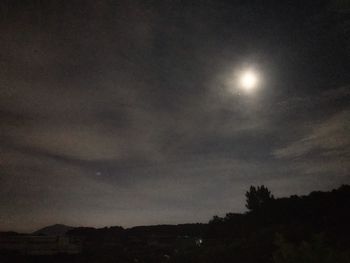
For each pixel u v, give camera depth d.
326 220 19.27
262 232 17.97
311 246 5.82
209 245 22.52
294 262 5.78
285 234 16.23
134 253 33.06
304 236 15.86
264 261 13.73
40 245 31.55
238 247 16.67
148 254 31.73
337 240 14.23
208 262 16.34
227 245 18.67
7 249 29.77
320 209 23.00
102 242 46.19
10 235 32.50
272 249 14.77
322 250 5.71
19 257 28.08
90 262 28.05
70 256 30.95
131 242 45.84
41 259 28.80
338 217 19.09
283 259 5.99
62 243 32.69
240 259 15.02
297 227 17.61
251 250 15.59
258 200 30.84
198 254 18.92
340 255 5.50
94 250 35.47
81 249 34.59
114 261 28.41
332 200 23.69
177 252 23.75
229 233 25.86
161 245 40.62
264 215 26.25
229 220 29.61
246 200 31.92
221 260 15.77
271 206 27.69
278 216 24.97
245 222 26.36
